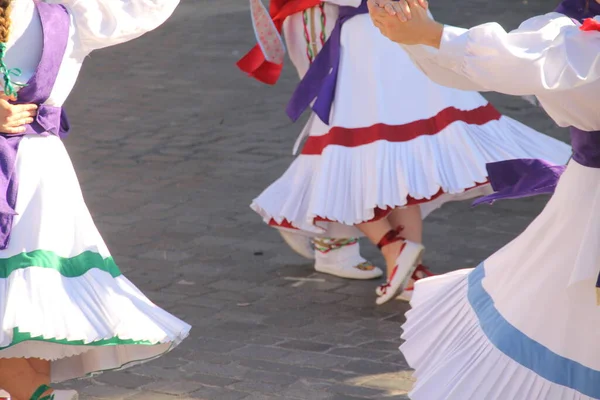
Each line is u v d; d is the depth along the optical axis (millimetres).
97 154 23109
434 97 13680
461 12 40656
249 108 27016
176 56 33969
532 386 8500
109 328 8906
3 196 8938
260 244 17094
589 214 8297
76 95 29062
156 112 26953
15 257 8844
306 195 14617
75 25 9438
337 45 14023
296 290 14992
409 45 8641
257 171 21469
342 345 12875
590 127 8289
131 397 11414
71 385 11750
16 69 9070
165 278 15547
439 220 18156
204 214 18719
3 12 8953
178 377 11953
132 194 20109
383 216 13625
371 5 8406
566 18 8383
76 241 9234
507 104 27000
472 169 13375
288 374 11992
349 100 13906
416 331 9656
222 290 15016
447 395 8773
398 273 13750
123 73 31750
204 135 24484
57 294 8820
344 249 15453
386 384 11656
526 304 8609
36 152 9242
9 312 8570
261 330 13461
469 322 9195
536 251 8680
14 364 9406
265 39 14789
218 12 42250
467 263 15930
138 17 9625
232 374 12016
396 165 13547
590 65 7871
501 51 8031
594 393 8273
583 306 8273
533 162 10000
